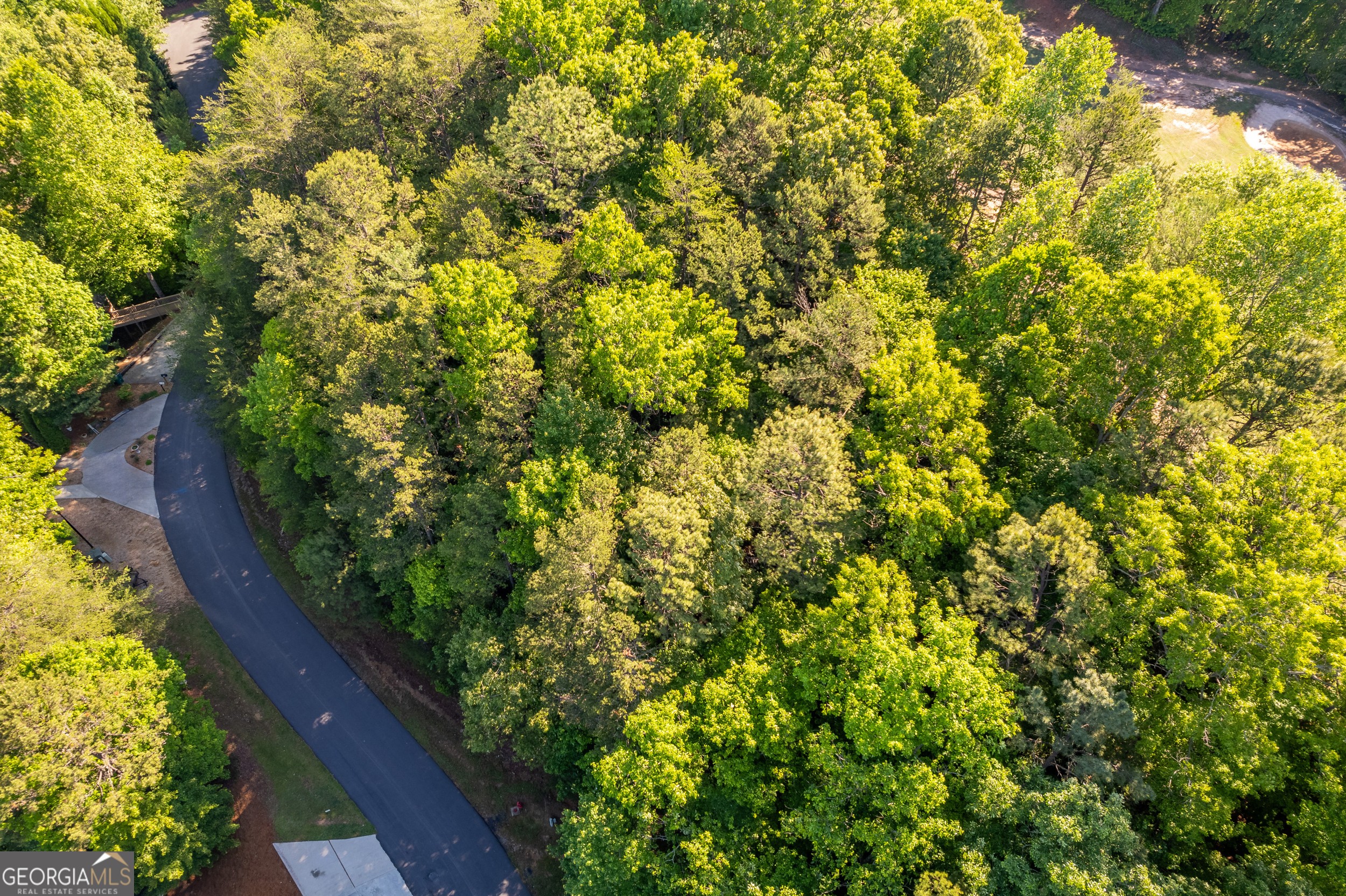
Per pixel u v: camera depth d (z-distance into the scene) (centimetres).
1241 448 4241
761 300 4994
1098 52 6222
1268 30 10269
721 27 6725
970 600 3656
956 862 3262
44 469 5719
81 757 4097
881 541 4325
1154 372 3938
